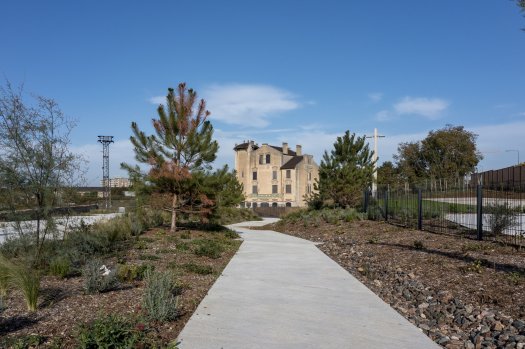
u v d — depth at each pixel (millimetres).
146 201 18016
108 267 9578
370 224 20375
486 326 6086
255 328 6016
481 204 12906
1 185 9086
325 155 27516
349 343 5508
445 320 6645
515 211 14016
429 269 9547
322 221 24031
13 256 9062
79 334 5008
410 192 19672
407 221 18969
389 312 7000
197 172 17391
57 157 9617
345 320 6523
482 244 11773
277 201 68562
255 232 24500
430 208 17609
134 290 7695
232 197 20062
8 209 9242
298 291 8461
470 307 6895
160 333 5688
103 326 4809
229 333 5758
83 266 9305
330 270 10945
